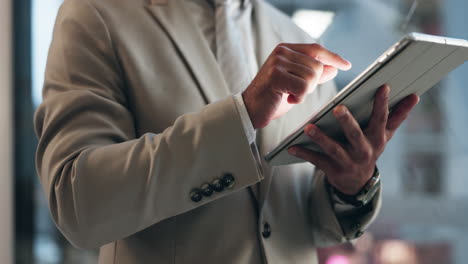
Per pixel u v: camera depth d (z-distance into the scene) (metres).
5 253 2.15
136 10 0.95
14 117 2.21
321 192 1.03
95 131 0.83
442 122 2.26
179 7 0.99
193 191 0.79
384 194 2.26
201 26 1.02
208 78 0.93
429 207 2.24
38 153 0.85
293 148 0.85
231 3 1.07
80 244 0.81
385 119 0.82
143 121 0.88
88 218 0.77
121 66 0.90
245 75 0.98
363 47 2.16
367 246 2.17
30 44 2.24
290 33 1.16
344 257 2.13
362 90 0.75
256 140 0.97
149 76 0.90
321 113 0.78
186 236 0.85
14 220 2.18
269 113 0.78
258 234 0.90
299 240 0.98
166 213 0.79
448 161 2.26
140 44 0.92
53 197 0.80
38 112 0.88
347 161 0.84
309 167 1.10
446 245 2.23
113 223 0.78
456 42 0.73
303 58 0.78
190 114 0.81
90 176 0.78
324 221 1.04
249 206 0.91
